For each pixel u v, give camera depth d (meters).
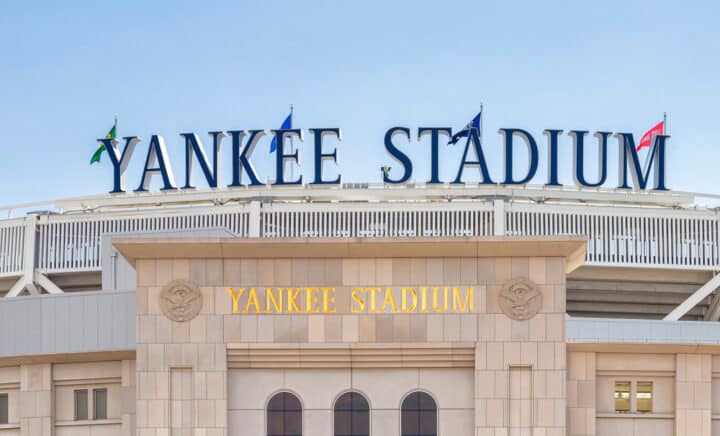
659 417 55.75
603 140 80.06
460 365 52.88
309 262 52.97
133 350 55.41
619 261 76.38
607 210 76.88
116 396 56.53
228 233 64.38
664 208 78.44
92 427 56.62
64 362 56.97
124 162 82.06
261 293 52.94
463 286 52.69
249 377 53.31
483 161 79.00
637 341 55.44
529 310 52.41
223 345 52.78
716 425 55.97
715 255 77.25
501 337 52.47
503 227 76.25
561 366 52.28
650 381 56.03
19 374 57.47
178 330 52.91
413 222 76.62
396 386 53.16
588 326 55.50
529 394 52.41
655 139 80.12
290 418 53.16
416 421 53.06
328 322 52.75
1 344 56.97
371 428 53.06
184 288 52.94
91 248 79.06
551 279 52.50
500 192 77.56
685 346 55.25
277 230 77.25
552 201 79.12
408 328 52.66
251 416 53.09
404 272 52.81
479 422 52.28
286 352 52.78
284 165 79.44
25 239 79.81
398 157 79.19
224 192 79.25
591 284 77.31
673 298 78.19
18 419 57.53
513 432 52.19
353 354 52.78
